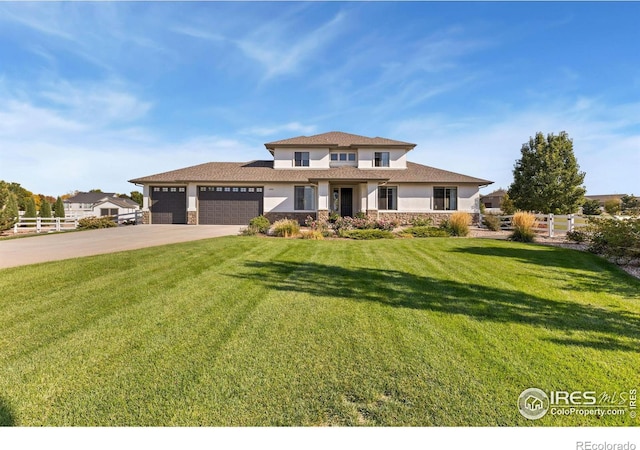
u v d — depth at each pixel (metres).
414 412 2.44
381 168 23.22
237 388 2.67
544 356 3.27
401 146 22.92
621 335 3.81
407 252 9.45
